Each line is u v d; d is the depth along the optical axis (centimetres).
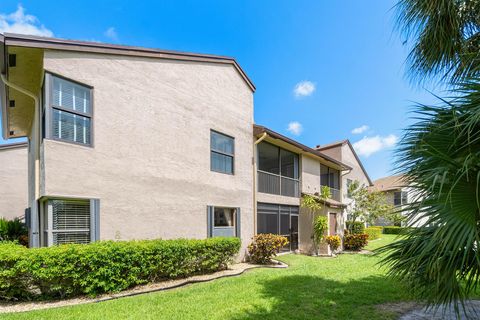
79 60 654
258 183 1243
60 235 604
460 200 285
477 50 422
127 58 752
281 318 495
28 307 515
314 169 1661
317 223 1388
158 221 783
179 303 557
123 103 730
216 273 848
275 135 1234
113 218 682
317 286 703
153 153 788
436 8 406
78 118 645
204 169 946
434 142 317
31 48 600
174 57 870
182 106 887
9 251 519
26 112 985
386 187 2972
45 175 580
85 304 535
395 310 545
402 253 334
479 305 558
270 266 1005
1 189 1460
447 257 289
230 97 1095
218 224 1008
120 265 615
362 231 1964
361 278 800
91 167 652
